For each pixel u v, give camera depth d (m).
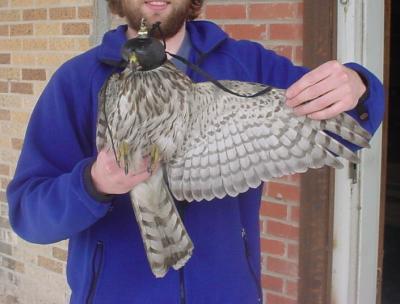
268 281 2.36
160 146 1.07
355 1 2.07
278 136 1.07
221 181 1.10
